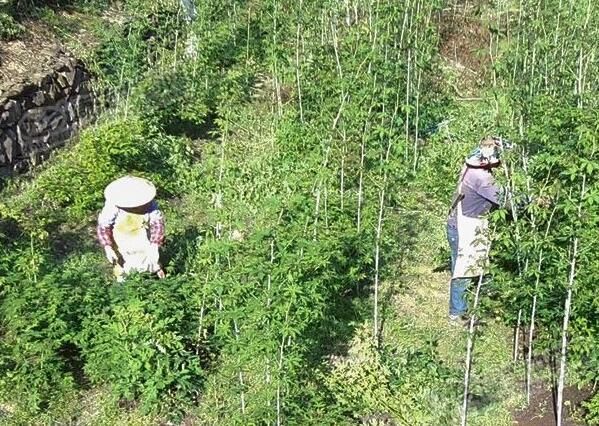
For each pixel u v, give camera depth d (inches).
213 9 530.6
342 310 313.3
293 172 389.1
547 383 281.0
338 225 321.1
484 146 286.7
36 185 382.9
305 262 265.9
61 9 503.5
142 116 436.1
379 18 429.7
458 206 292.4
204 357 284.5
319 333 292.0
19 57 434.9
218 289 269.1
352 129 366.6
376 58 391.9
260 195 375.6
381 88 398.9
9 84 407.8
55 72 434.9
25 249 328.8
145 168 399.2
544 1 358.9
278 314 247.9
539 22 335.9
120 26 503.2
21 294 281.1
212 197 375.2
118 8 536.4
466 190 287.6
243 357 252.5
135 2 520.1
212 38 501.7
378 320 311.1
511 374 285.0
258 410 247.6
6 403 268.7
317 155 363.9
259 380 272.4
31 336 271.4
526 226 280.7
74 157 403.2
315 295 260.5
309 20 464.1
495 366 288.0
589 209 251.8
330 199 338.6
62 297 279.1
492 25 410.0
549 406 272.4
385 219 350.9
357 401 268.4
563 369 253.4
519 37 340.2
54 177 383.9
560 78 343.3
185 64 480.4
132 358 262.8
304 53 464.8
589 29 386.9
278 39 468.8
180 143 428.1
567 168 249.0
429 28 456.8
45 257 322.7
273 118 454.0
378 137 392.2
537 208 257.1
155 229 305.7
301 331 255.3
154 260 308.0
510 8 402.6
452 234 297.6
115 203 296.2
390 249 348.2
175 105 447.8
